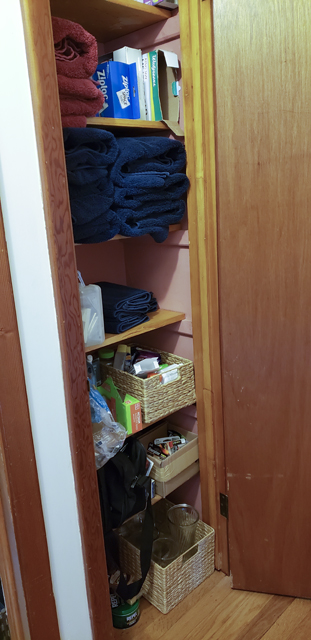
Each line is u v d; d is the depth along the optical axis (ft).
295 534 5.09
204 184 4.66
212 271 4.84
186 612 5.20
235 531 5.36
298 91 3.99
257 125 4.21
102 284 5.41
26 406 3.40
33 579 3.69
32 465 3.52
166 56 4.54
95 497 4.02
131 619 5.00
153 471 5.24
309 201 4.19
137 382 4.87
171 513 5.73
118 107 4.50
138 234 4.51
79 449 3.79
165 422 6.02
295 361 4.61
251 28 4.01
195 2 4.25
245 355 4.80
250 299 4.64
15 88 3.06
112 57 4.85
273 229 4.39
